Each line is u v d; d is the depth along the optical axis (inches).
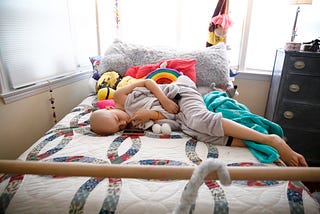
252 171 20.2
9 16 50.3
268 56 78.9
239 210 22.5
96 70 69.6
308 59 59.6
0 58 48.8
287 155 32.0
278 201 23.3
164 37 83.1
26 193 24.5
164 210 22.6
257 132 34.3
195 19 79.2
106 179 26.2
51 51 64.3
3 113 50.4
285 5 71.6
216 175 19.5
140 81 48.3
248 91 82.4
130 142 35.7
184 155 31.9
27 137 57.4
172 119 43.8
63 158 30.5
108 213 22.6
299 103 63.7
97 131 38.5
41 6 59.4
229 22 69.6
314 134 64.9
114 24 83.7
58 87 67.6
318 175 19.9
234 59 82.7
